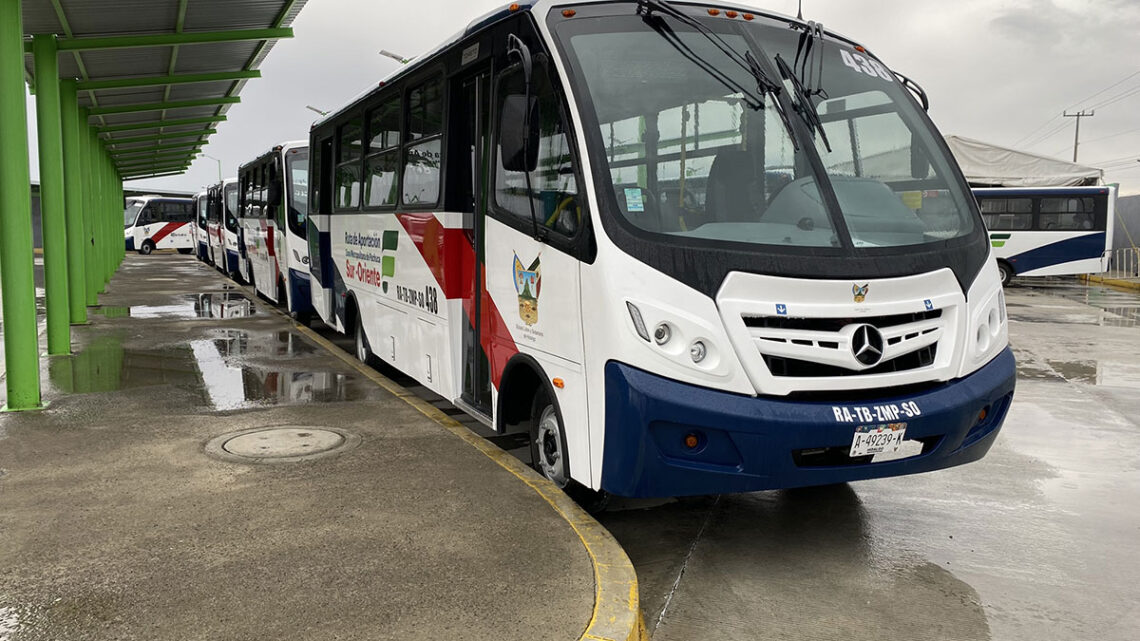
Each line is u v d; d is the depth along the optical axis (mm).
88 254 15625
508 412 5523
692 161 4543
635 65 4699
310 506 4484
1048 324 16438
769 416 4012
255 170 18938
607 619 3283
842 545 4914
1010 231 27938
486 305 5738
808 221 4504
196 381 8000
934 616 4039
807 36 5312
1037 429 7887
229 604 3350
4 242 6777
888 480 6195
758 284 4121
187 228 51250
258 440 5824
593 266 4203
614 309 4062
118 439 5828
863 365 4227
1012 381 4777
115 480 4898
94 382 7914
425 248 6867
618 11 4906
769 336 4105
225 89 16016
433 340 6754
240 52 13047
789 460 4090
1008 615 4066
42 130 9500
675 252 4102
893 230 4648
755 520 5289
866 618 4000
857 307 4242
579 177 4371
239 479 4934
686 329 4016
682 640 3756
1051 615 4078
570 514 4406
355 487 4809
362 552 3877
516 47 4637
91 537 4023
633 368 4023
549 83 4715
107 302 16172
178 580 3559
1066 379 10430
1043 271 27875
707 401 3990
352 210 9508
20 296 6754
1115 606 4188
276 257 15539
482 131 5785
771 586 4336
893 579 4457
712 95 4719
